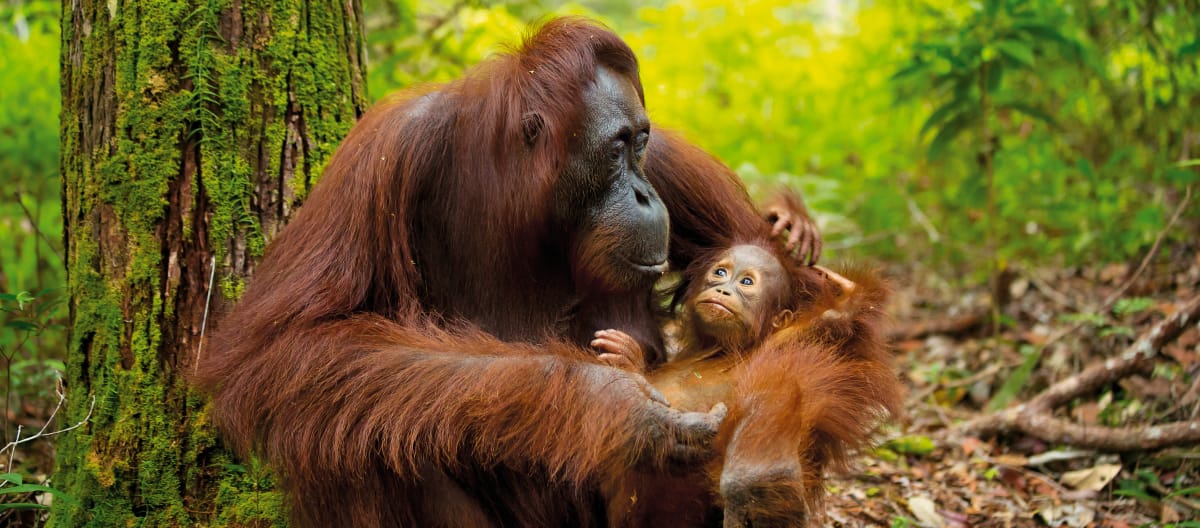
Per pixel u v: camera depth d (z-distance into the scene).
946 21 6.96
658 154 3.81
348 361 2.90
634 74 3.22
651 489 3.07
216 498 3.51
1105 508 4.31
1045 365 5.57
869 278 3.74
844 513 4.21
